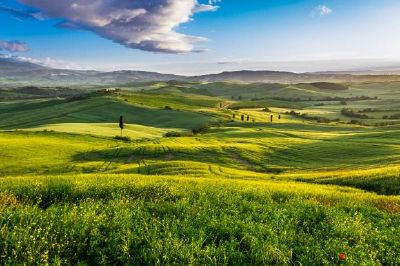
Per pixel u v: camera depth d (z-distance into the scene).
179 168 62.19
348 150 96.06
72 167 79.81
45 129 146.62
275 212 13.94
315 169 73.44
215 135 150.12
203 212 13.46
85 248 10.62
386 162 70.81
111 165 82.25
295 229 12.79
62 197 15.48
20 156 92.12
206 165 67.19
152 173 59.84
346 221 13.30
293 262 10.44
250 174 55.41
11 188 16.33
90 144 121.31
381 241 12.12
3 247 9.94
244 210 14.62
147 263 9.86
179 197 16.05
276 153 97.62
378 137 122.56
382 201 18.08
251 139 131.75
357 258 10.41
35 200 15.12
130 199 15.12
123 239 10.59
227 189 18.34
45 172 75.19
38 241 10.13
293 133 154.88
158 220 12.51
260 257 10.30
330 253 10.84
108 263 9.91
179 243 10.56
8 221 11.25
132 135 151.00
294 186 25.48
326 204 16.58
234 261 10.16
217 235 11.73
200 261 9.95
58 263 9.35
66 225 11.40
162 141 130.12
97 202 14.34
